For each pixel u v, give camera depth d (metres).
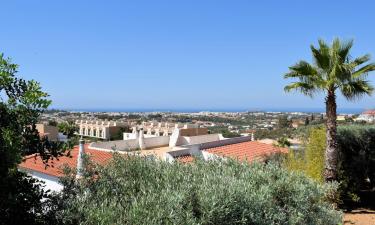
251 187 5.23
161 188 4.81
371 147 15.91
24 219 3.71
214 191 4.43
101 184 4.85
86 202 4.29
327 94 13.43
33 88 3.81
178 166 5.80
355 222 12.55
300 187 6.02
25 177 3.82
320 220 6.41
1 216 3.48
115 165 5.48
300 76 13.65
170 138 21.05
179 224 3.93
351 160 15.52
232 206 4.38
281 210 5.63
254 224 4.70
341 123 18.11
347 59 13.22
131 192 4.78
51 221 3.92
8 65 3.73
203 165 6.27
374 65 12.80
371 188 17.19
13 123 3.64
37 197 3.87
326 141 13.74
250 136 22.42
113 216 3.88
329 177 13.49
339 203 13.47
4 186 3.36
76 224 3.92
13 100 3.70
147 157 6.02
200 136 22.03
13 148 3.36
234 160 6.61
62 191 4.58
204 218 4.14
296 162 14.34
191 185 4.64
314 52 13.38
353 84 12.90
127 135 22.02
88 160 5.38
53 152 3.93
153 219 3.79
